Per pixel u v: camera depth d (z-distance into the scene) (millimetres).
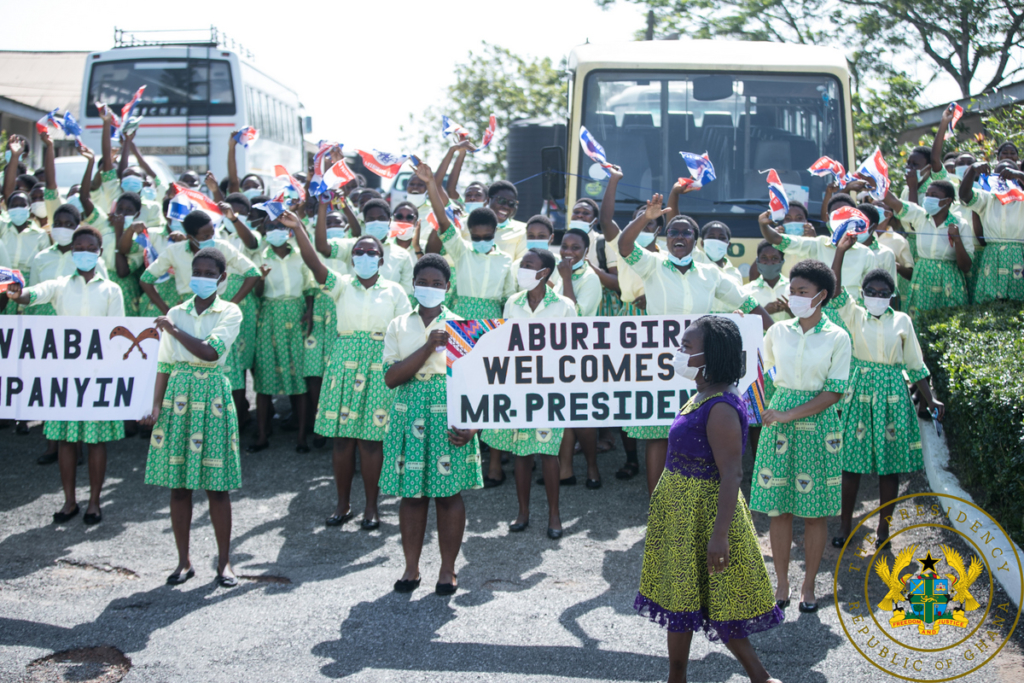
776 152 8125
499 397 4727
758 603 3365
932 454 5996
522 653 4035
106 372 5129
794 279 4398
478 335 4691
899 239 7520
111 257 7754
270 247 7277
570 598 4637
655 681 3785
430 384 4652
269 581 4879
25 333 5133
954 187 7457
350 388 5656
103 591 4738
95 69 15242
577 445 7551
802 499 4410
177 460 4770
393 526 5734
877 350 5137
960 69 15469
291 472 6848
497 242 7074
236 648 4086
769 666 3908
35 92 26938
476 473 4797
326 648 4086
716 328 3408
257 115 16438
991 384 5008
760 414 4746
